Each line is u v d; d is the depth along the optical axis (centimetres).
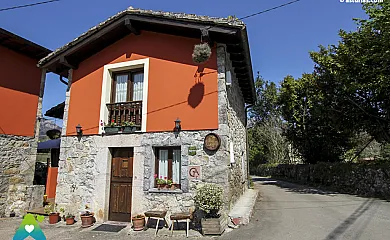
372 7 1039
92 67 795
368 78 1115
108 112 753
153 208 645
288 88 1870
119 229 619
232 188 705
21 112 881
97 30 716
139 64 737
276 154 2700
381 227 582
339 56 1227
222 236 541
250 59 777
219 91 646
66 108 797
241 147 991
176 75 693
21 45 857
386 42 960
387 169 1025
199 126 645
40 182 1119
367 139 1662
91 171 720
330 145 1688
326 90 1369
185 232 580
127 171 707
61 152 765
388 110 1143
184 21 640
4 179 814
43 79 966
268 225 619
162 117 682
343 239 506
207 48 610
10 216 810
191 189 623
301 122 1802
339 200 987
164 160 683
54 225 673
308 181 1731
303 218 689
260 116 3042
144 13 667
